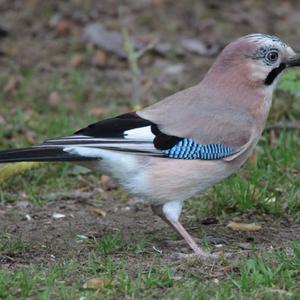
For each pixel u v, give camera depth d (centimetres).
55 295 839
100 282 855
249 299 820
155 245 999
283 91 1384
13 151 917
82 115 1491
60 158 920
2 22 1828
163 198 952
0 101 1555
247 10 1905
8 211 1146
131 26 1812
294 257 918
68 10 1858
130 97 1573
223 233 1042
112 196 1203
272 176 1195
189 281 868
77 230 1062
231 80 991
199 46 1747
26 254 970
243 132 970
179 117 955
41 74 1669
